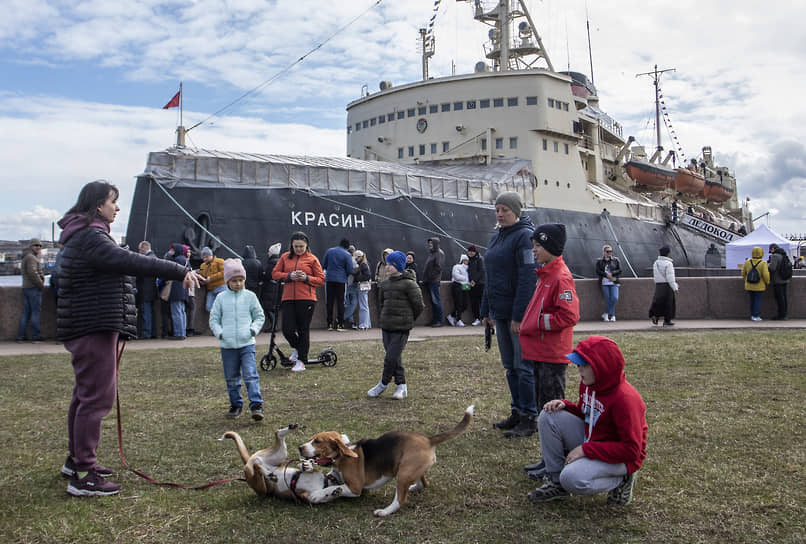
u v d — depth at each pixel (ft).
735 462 15.30
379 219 66.74
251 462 13.20
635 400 12.31
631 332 43.75
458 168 89.51
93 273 13.52
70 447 14.21
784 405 21.18
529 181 85.51
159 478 14.53
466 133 93.35
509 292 18.99
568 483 12.20
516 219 19.38
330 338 42.42
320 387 25.45
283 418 20.15
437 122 94.84
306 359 30.58
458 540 11.20
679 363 29.94
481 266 53.26
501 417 20.43
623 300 54.54
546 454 13.33
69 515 12.28
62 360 31.89
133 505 12.82
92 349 13.53
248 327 20.47
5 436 17.97
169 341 41.68
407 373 28.58
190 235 54.54
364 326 49.14
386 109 99.55
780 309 51.13
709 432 17.93
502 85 92.89
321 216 62.64
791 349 33.68
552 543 11.08
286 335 30.25
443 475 14.71
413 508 12.71
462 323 53.36
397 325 23.12
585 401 13.12
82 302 13.43
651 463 15.33
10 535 11.35
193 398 23.21
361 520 12.10
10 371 28.58
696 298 53.83
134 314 14.32
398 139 97.86
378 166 79.25
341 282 46.65
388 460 12.76
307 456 12.53
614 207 102.53
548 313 16.98
